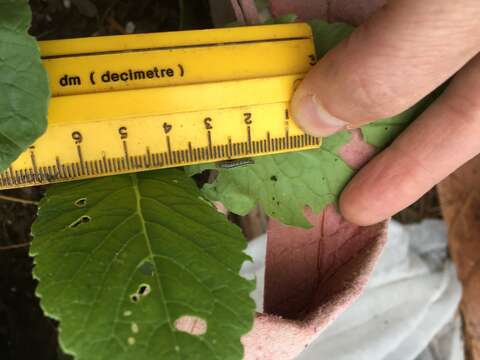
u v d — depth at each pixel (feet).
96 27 0.44
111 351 0.24
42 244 0.28
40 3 0.43
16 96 0.27
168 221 0.30
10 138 0.27
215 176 0.38
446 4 0.26
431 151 0.37
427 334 0.61
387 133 0.38
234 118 0.33
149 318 0.25
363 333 0.59
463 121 0.36
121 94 0.31
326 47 0.37
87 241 0.28
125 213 0.30
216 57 0.33
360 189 0.37
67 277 0.27
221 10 0.42
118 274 0.27
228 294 0.27
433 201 0.71
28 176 0.31
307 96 0.32
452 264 0.66
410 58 0.28
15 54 0.27
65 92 0.31
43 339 0.47
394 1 0.27
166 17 0.45
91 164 0.31
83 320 0.25
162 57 0.32
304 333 0.31
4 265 0.46
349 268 0.35
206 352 0.25
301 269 0.38
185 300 0.26
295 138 0.35
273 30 0.34
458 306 0.66
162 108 0.32
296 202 0.37
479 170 0.63
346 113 0.31
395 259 0.63
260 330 0.30
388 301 0.61
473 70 0.35
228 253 0.29
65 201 0.31
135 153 0.32
